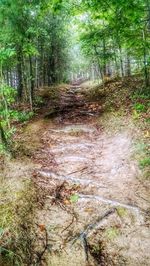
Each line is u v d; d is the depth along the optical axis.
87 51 18.42
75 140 8.02
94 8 8.08
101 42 18.22
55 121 10.26
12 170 5.68
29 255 3.61
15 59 13.38
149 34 10.88
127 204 4.65
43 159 6.50
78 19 15.91
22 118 10.41
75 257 3.64
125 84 14.85
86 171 5.97
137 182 5.34
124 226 4.19
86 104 13.20
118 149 6.92
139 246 3.81
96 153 7.00
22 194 4.73
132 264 3.54
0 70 7.28
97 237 3.99
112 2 7.29
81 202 4.79
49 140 7.95
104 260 3.61
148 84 11.58
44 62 24.67
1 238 3.69
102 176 5.72
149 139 6.70
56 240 3.91
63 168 6.10
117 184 5.36
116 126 8.48
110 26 10.02
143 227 4.14
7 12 9.95
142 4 7.44
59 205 4.70
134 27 10.16
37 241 3.87
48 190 5.10
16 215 4.17
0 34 10.13
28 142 7.52
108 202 4.73
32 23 11.40
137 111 8.91
